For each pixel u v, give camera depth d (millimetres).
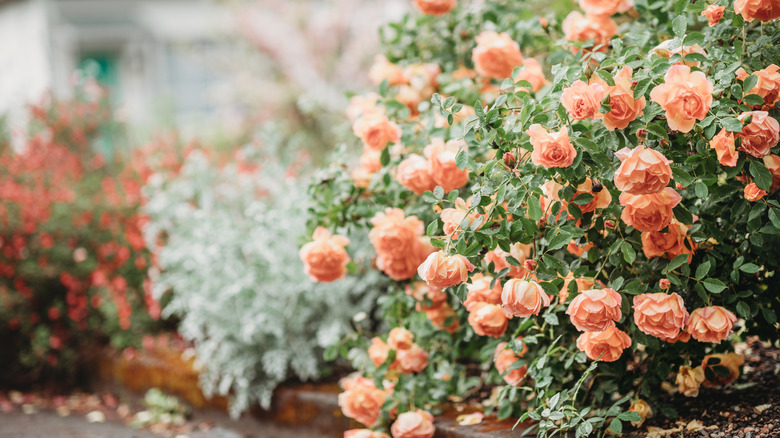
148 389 3967
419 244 2354
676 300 1819
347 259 2535
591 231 2016
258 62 8508
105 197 4793
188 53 9453
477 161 2557
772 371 2424
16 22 7887
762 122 1728
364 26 8016
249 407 3340
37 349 4398
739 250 2051
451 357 2709
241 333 3270
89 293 4566
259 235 3441
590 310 1799
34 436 3473
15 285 4562
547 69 3152
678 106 1708
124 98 10469
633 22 2820
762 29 2018
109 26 10234
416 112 2959
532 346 2361
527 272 1986
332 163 2738
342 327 3236
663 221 1779
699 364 2191
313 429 3055
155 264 4125
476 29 3051
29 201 4527
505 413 2385
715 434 2051
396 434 2434
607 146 1843
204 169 4285
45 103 5617
